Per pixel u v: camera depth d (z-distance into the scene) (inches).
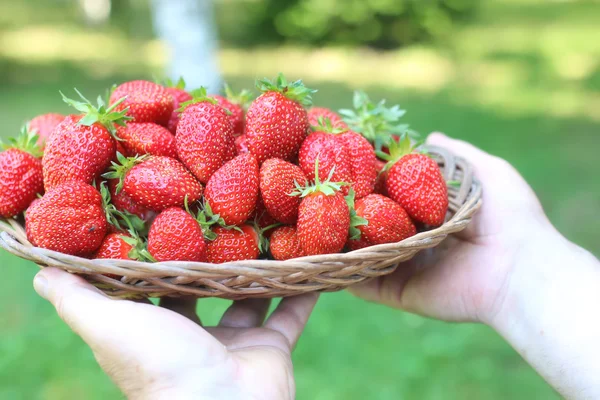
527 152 56.4
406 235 17.9
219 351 15.0
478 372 30.2
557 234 20.4
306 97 18.3
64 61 97.6
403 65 91.1
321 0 97.2
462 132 62.5
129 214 17.3
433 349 31.4
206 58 60.9
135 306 14.8
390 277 22.1
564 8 137.3
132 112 18.5
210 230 17.0
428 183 18.1
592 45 98.7
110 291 16.0
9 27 129.9
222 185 16.8
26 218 16.3
